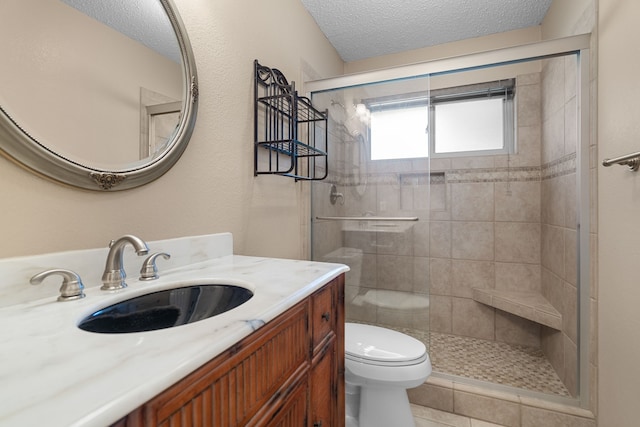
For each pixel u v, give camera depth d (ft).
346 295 6.42
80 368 1.17
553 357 5.92
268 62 4.85
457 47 7.62
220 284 2.59
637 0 3.37
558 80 5.80
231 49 3.99
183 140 3.17
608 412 3.98
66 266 2.18
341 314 3.11
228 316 1.71
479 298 7.29
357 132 6.13
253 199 4.47
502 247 7.27
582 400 4.47
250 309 1.82
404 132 5.80
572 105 5.13
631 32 3.48
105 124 2.47
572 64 5.11
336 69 8.05
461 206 7.62
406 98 5.75
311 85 6.28
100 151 2.43
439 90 7.77
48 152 2.08
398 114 5.83
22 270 1.95
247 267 3.06
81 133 2.30
